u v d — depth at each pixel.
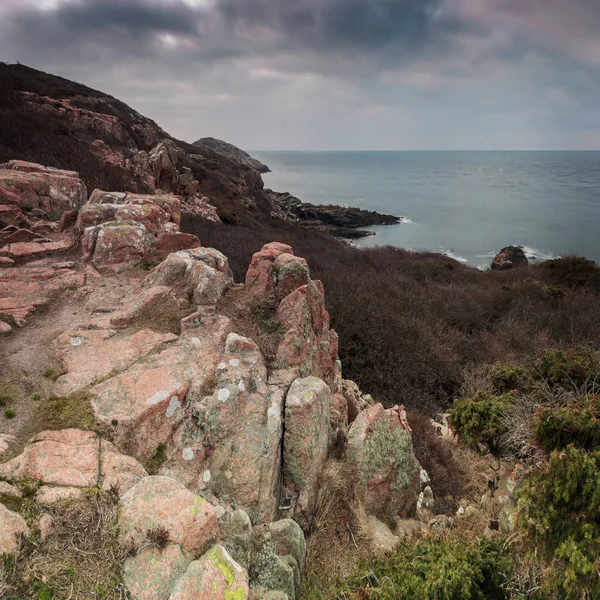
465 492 5.74
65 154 20.33
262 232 27.94
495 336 13.09
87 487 3.09
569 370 6.13
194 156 45.94
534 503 3.66
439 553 3.82
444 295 16.84
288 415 4.36
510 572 3.63
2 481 3.01
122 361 4.47
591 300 17.95
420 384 9.90
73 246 7.43
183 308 5.48
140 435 3.73
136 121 40.25
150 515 2.82
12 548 2.50
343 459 4.80
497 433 5.91
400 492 5.06
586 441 4.22
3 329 4.93
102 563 2.56
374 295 14.28
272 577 3.29
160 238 7.29
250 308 5.64
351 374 9.80
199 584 2.51
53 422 3.65
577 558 3.19
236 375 4.43
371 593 3.43
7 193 8.69
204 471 3.86
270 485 3.92
